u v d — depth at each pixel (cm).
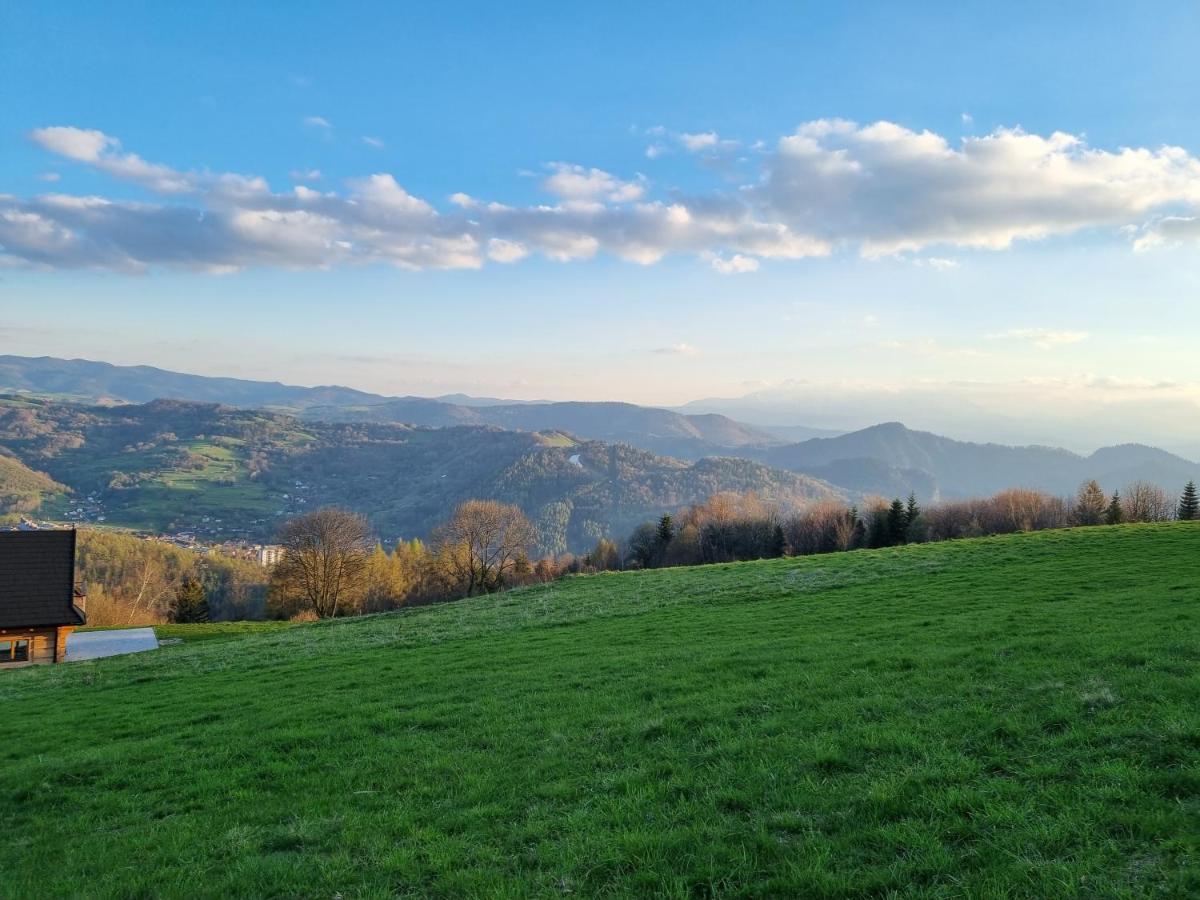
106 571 14675
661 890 768
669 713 1457
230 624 6400
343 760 1410
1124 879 676
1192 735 950
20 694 2988
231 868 952
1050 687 1262
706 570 5028
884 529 10938
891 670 1584
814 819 887
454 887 834
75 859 1043
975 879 707
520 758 1304
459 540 9844
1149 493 12331
